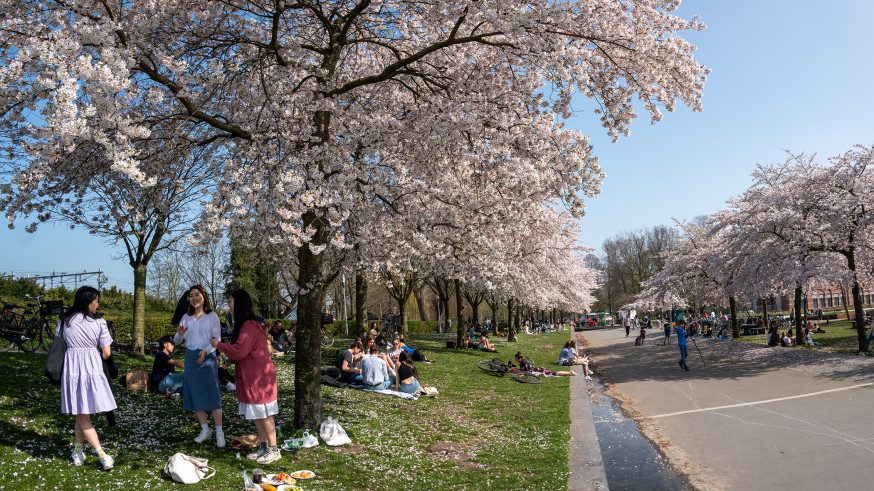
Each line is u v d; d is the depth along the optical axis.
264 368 6.71
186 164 9.76
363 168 8.38
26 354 10.44
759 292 22.53
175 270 43.34
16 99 6.79
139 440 6.70
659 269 83.00
